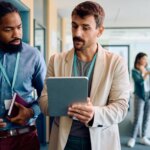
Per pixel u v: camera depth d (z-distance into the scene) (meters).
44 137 4.14
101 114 1.20
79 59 1.34
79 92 1.17
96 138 1.26
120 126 5.30
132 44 8.40
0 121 1.46
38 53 1.73
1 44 1.54
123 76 1.30
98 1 5.07
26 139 1.62
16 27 1.49
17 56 1.61
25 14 3.17
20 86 1.60
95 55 1.33
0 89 1.55
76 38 1.23
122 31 7.70
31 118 1.63
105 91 1.28
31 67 1.64
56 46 5.53
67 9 5.81
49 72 1.38
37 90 1.75
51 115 1.22
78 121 1.28
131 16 6.60
